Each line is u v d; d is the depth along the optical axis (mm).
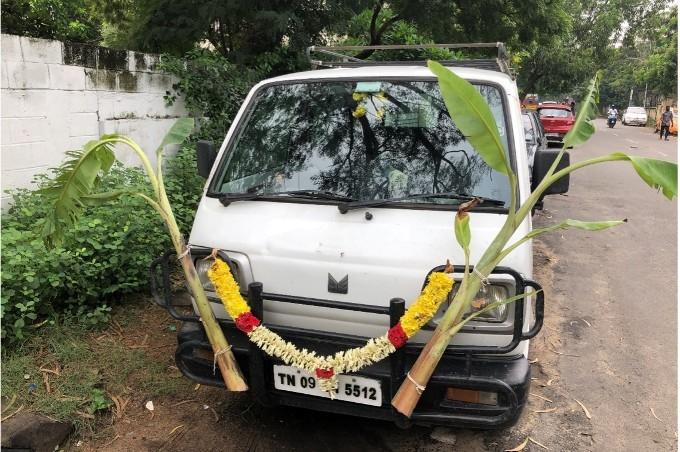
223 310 2904
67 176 2902
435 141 3053
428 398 2588
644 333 4656
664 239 7492
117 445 3053
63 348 3688
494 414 2525
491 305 2369
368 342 2514
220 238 2885
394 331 2430
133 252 4438
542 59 26375
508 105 3080
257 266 2809
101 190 4805
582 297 5426
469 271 2486
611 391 3781
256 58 9289
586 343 4465
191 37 9242
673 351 4348
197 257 2904
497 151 2324
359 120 3225
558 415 3500
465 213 2369
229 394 3561
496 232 2623
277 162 3211
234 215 2955
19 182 5141
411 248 2613
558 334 4613
